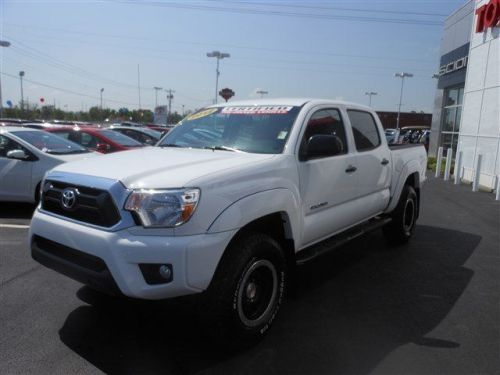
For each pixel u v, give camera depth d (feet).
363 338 12.23
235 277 10.75
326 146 13.12
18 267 17.19
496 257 20.16
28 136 27.14
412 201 22.00
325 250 14.79
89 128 36.88
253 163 11.93
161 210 9.86
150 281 9.99
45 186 12.14
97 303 14.10
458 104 69.31
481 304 14.76
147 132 54.24
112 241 9.92
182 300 11.02
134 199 9.99
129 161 12.03
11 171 25.71
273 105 15.40
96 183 10.57
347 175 15.88
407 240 22.12
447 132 71.97
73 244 10.66
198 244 9.93
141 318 13.16
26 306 13.80
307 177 13.65
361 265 18.63
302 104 14.98
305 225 13.73
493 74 45.73
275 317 12.38
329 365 10.85
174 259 9.73
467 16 63.00
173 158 12.42
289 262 13.35
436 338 12.31
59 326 12.55
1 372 10.23
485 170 46.19
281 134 13.84
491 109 45.85
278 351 11.47
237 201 10.89
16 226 23.48
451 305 14.64
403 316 13.70
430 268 18.40
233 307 10.80
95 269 10.45
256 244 11.27
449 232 24.93
